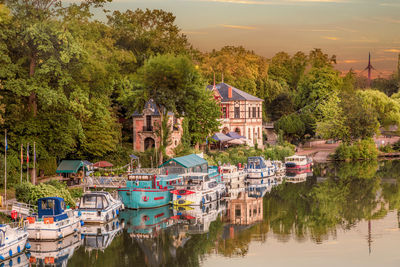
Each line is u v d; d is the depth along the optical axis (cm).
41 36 5181
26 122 5584
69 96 5759
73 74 5656
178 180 6009
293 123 12075
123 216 5262
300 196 6612
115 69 6156
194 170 6444
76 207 4900
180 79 6806
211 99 9200
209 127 8825
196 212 5534
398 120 12319
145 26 9588
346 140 11394
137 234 4588
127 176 6084
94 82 5922
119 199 5528
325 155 11494
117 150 7431
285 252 4109
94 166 6719
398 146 12225
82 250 4097
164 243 4328
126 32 8756
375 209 5738
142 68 6775
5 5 5247
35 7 5519
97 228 4747
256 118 11312
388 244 4316
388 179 8138
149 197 5500
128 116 7756
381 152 11850
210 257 3988
